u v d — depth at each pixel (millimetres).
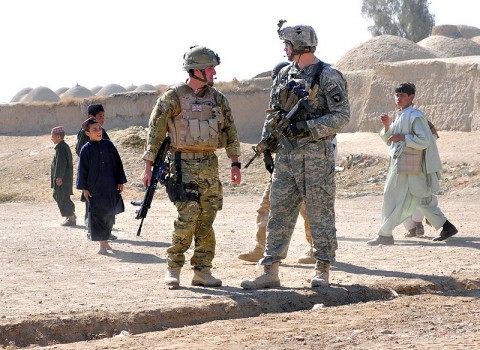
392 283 8711
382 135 12484
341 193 24141
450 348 5781
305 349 6027
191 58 8305
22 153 33375
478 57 40031
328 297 8156
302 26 8273
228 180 27234
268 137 8469
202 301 7719
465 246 11969
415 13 89312
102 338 6871
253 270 9805
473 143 30297
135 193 25547
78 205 21844
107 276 9500
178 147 8320
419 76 39875
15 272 9852
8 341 6621
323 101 8258
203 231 8594
